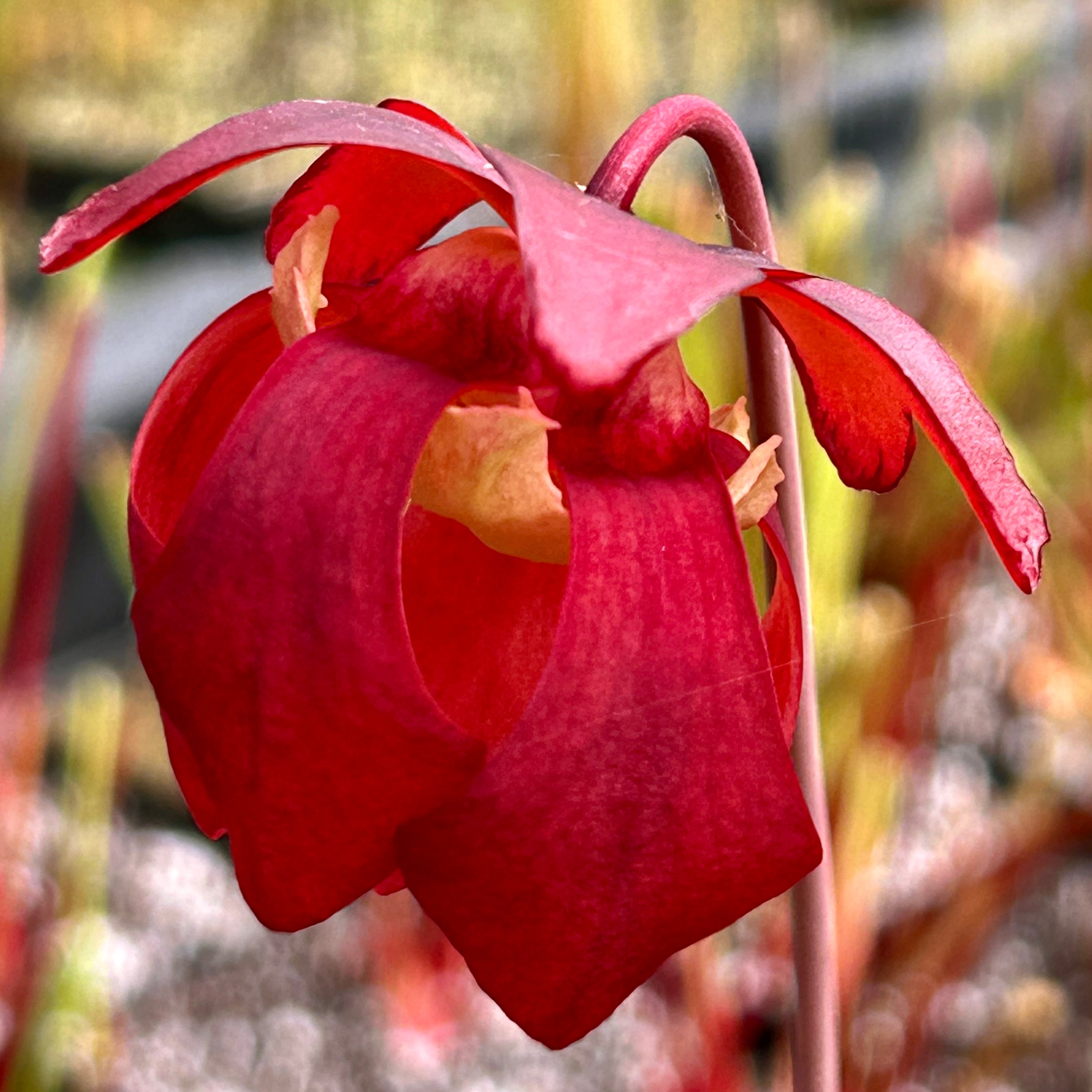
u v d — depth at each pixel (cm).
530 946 25
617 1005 26
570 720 25
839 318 26
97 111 178
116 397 113
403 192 28
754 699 26
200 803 27
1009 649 103
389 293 26
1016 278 93
